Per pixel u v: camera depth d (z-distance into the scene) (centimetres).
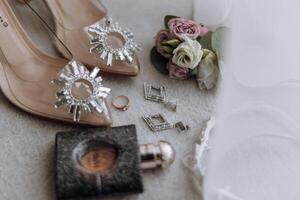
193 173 45
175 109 51
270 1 36
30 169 45
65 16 56
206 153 47
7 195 43
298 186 44
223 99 41
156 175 45
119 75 53
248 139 45
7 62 51
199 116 51
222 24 56
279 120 45
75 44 53
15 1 59
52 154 47
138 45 56
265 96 43
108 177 41
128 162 42
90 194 41
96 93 48
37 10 58
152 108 52
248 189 43
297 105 44
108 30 53
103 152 44
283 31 38
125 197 43
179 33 52
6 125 49
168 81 54
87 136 45
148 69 55
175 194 44
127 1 64
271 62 40
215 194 41
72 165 42
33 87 49
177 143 48
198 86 54
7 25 53
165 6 63
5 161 46
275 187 44
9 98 49
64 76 48
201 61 52
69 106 47
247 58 40
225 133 42
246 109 43
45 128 49
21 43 52
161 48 53
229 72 40
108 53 52
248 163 45
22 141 48
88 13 56
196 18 58
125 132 45
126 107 51
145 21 61
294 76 42
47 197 43
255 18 37
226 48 42
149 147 44
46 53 52
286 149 46
